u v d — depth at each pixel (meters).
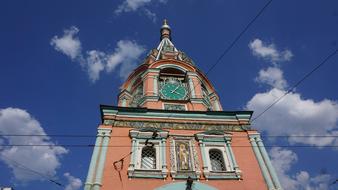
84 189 16.08
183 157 18.61
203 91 26.66
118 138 19.28
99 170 17.06
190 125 20.83
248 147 19.77
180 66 26.88
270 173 18.09
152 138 19.44
